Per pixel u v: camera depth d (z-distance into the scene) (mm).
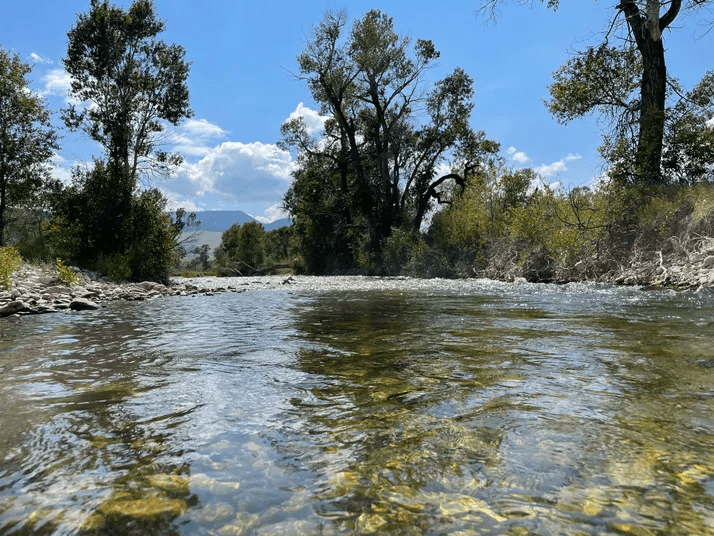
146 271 20141
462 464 1786
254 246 52875
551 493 1562
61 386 3016
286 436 2105
